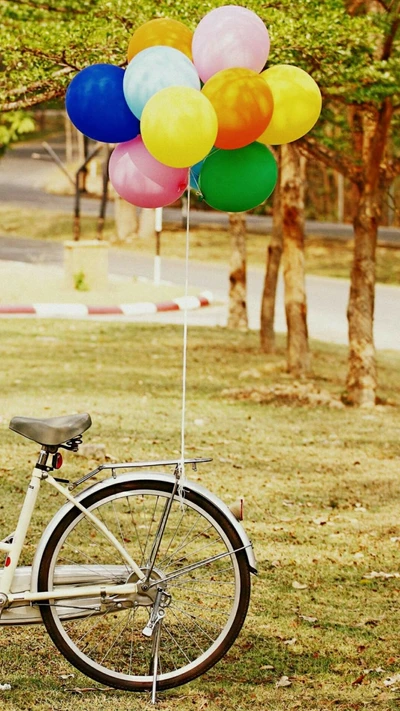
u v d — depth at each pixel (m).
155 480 6.05
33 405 15.10
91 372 18.81
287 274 19.64
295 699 6.03
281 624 7.18
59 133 107.38
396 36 15.81
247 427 14.59
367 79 14.12
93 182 76.94
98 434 13.23
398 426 15.39
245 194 7.04
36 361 19.77
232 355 22.11
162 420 14.61
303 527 9.69
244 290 27.19
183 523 9.47
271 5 13.26
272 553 8.81
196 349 22.69
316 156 16.72
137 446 12.69
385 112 15.93
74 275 32.31
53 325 25.33
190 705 5.92
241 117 6.56
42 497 9.97
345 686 6.22
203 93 6.68
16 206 64.50
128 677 6.08
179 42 7.20
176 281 39.97
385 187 16.94
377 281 45.97
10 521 9.11
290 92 6.88
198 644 6.76
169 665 6.42
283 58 13.15
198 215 65.44
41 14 15.13
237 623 6.14
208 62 6.93
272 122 6.93
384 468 12.52
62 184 76.06
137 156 6.87
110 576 6.06
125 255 49.00
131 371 19.23
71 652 6.03
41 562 5.95
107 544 8.66
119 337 23.88
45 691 6.00
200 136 6.34
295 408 16.47
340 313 34.09
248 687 6.17
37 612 5.98
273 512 10.17
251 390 17.41
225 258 49.81
